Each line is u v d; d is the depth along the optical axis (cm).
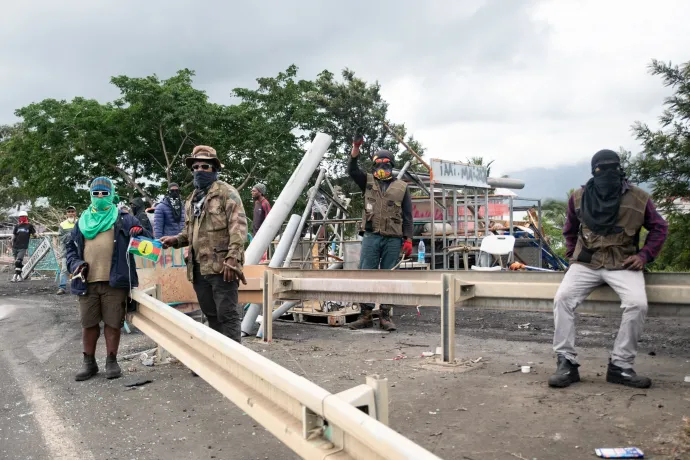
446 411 399
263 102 2869
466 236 1206
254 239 800
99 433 400
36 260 1878
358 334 726
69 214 1371
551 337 679
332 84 3003
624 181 446
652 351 571
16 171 2714
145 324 495
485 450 329
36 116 2461
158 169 2759
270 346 650
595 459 311
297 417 243
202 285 527
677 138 1112
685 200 1138
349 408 201
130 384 514
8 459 363
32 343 754
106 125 2512
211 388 495
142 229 545
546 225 3062
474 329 757
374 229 755
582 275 455
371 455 194
